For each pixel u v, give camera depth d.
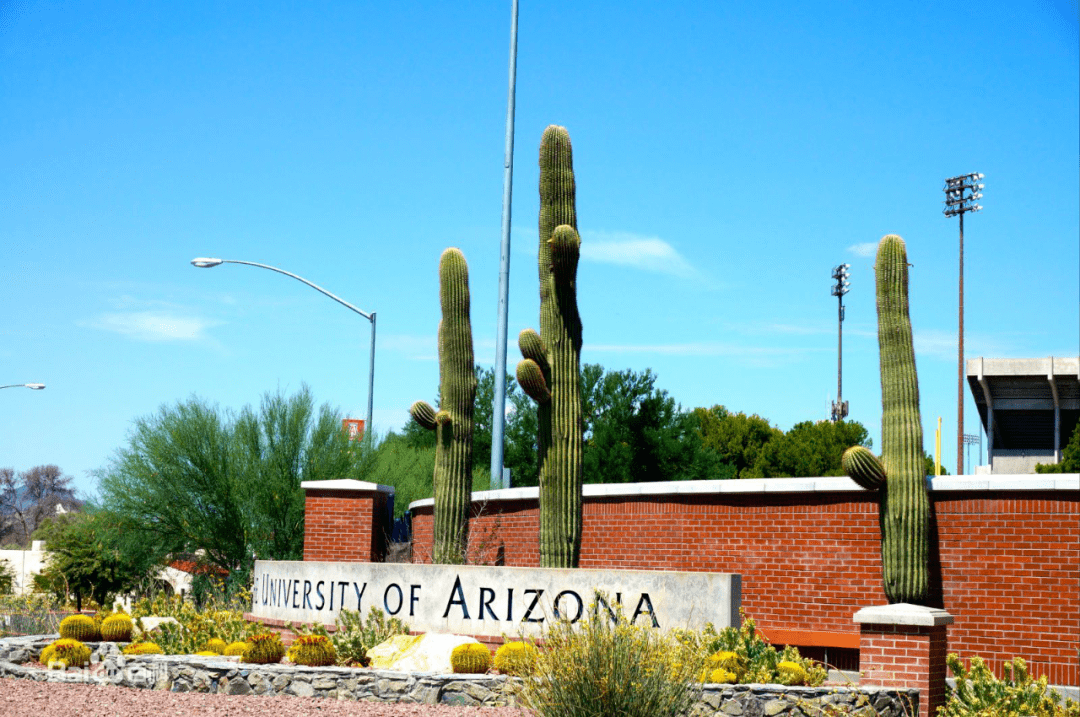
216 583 30.53
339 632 14.98
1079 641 14.30
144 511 30.48
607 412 46.00
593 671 10.02
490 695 12.26
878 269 15.28
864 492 16.31
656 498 18.42
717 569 17.53
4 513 109.00
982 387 65.06
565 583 14.80
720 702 11.55
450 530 17.67
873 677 12.18
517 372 16.44
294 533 30.39
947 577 15.28
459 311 18.20
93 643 15.72
